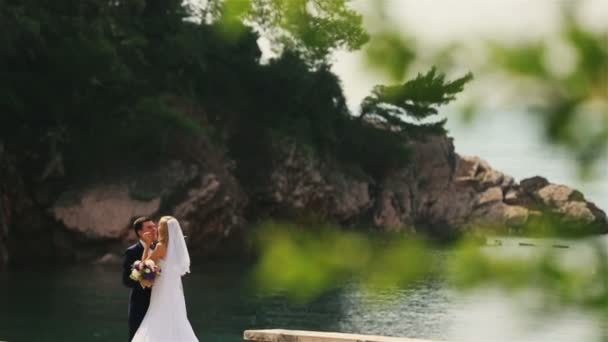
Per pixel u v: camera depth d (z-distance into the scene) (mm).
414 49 1951
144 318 15570
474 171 110375
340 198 85938
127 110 67312
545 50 1863
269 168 80938
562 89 1854
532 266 1936
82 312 36469
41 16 65688
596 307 1881
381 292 2080
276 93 83312
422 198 103500
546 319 1904
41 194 63781
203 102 80312
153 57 76688
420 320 35969
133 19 76688
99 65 66188
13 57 64312
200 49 77688
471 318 35812
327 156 87062
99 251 63250
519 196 111688
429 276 2080
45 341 29328
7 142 63812
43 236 63531
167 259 15539
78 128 66562
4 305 38531
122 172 65438
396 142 94000
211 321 35781
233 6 2268
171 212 64750
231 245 69188
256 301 42438
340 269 2094
